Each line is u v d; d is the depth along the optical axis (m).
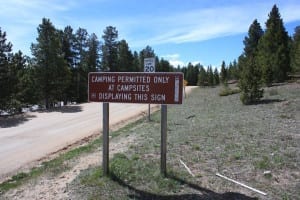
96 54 63.12
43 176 8.12
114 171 7.47
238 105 23.36
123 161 8.40
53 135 16.39
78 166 8.75
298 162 8.09
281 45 38.91
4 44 27.34
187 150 9.66
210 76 80.94
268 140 10.58
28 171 9.59
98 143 12.74
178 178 7.10
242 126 13.55
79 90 55.72
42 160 11.12
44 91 37.12
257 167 7.77
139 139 12.14
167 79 6.98
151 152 9.59
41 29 36.09
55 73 36.84
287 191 6.36
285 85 33.47
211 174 7.39
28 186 7.43
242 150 9.34
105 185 6.80
